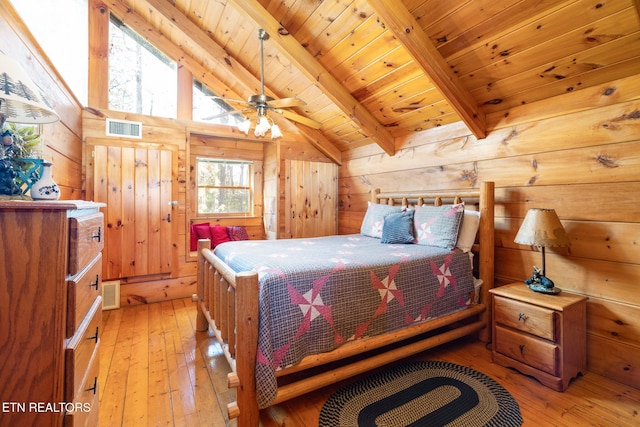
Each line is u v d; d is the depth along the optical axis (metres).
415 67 2.59
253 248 2.51
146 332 2.70
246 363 1.48
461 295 2.36
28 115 1.18
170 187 3.57
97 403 1.28
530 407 1.71
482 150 2.74
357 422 1.60
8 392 0.82
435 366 2.16
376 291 1.92
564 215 2.21
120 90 3.54
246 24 2.86
